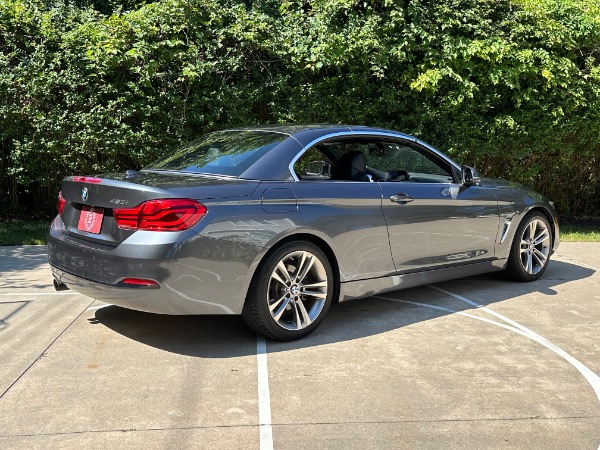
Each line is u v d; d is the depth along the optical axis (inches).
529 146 355.3
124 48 303.7
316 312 174.6
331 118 327.3
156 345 166.4
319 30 311.6
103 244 157.6
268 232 160.9
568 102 347.3
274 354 160.7
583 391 140.3
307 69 323.0
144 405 129.8
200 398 133.6
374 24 309.0
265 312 162.7
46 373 146.4
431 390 139.3
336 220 175.5
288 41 315.9
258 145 180.9
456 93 327.3
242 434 118.0
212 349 163.8
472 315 198.4
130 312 195.9
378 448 113.3
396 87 335.9
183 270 149.0
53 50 316.8
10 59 313.3
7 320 186.5
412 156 209.3
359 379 144.9
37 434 117.0
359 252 182.5
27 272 250.5
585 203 437.7
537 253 247.3
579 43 356.5
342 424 122.4
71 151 320.2
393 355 161.2
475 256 220.2
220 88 313.1
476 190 220.8
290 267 170.9
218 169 174.2
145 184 155.3
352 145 195.0
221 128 322.0
